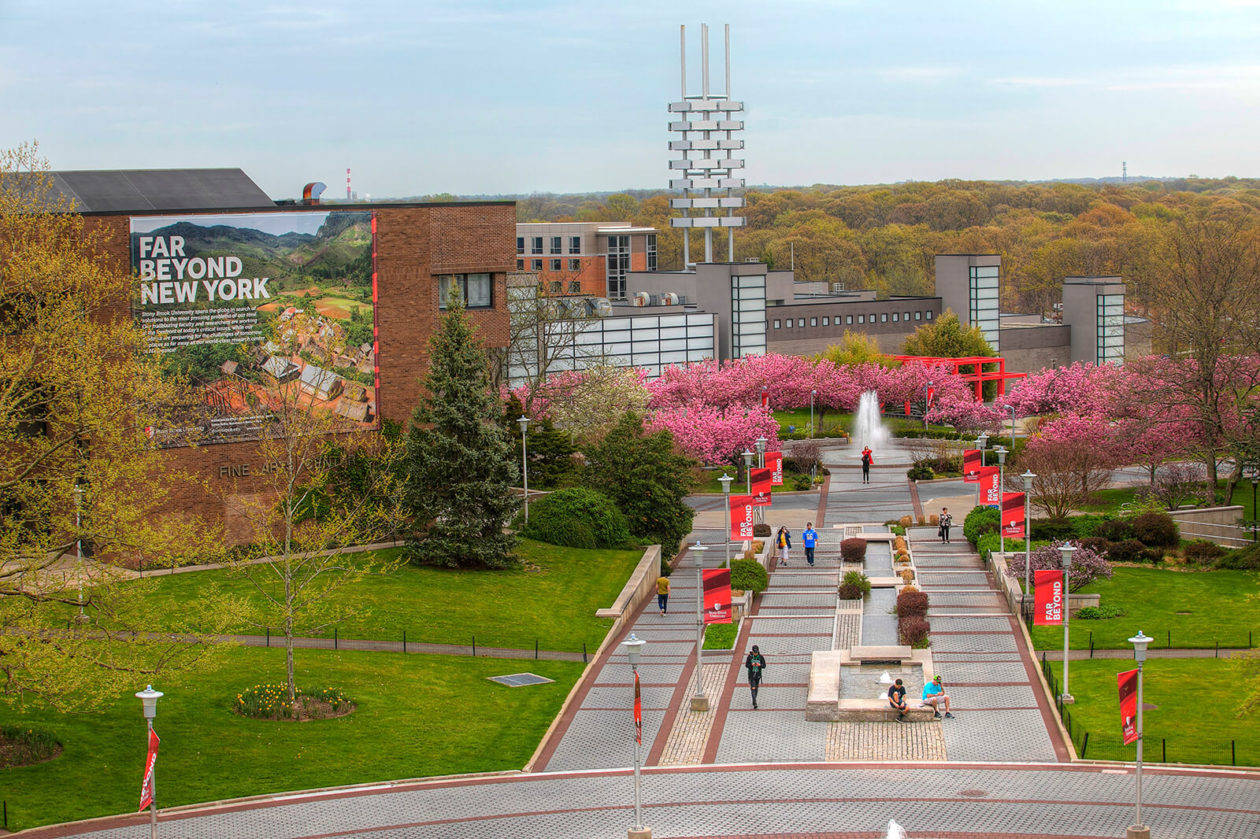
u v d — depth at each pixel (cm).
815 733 4462
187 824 3494
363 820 3575
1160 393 8138
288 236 6297
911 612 5956
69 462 4109
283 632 5316
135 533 4038
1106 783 3856
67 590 4347
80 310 4456
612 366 10188
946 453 10112
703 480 9475
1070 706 4625
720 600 4800
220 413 6100
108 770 3816
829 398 11531
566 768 4103
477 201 6925
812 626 5944
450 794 3809
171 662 4222
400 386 6744
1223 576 6425
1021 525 6394
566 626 5756
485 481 6212
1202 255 8594
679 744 4366
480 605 5838
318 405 6450
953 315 13412
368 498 6094
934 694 4591
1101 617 5741
